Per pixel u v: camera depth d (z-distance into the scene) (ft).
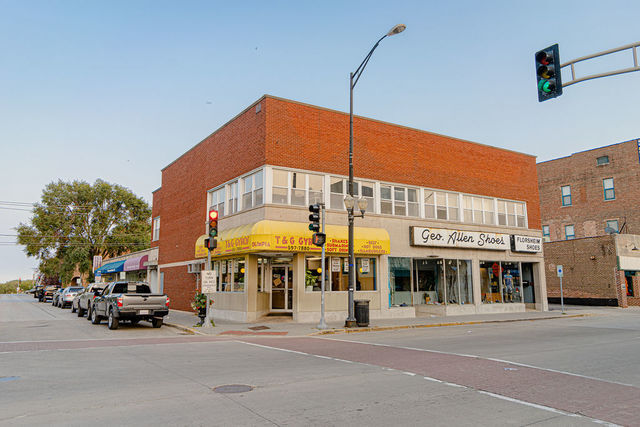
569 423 18.44
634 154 130.11
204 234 81.56
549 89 32.07
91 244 180.45
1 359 34.81
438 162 83.35
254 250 60.85
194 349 40.37
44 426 17.98
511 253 90.99
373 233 70.59
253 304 65.36
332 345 42.78
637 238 115.65
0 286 513.04
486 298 86.43
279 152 65.87
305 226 64.59
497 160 92.89
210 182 81.15
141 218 196.65
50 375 28.27
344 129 73.00
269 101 66.23
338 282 68.59
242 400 21.89
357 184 73.05
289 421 18.58
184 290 88.84
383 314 71.67
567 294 120.78
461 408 20.57
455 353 36.70
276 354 36.99
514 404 21.31
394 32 52.65
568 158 146.10
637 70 30.48
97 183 188.44
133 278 127.75
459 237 81.61
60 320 73.72
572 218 143.13
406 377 27.22
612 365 31.37
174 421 18.62
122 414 19.63
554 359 33.73
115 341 46.68
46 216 176.14
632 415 19.58
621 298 108.37
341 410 20.21
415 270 78.07
